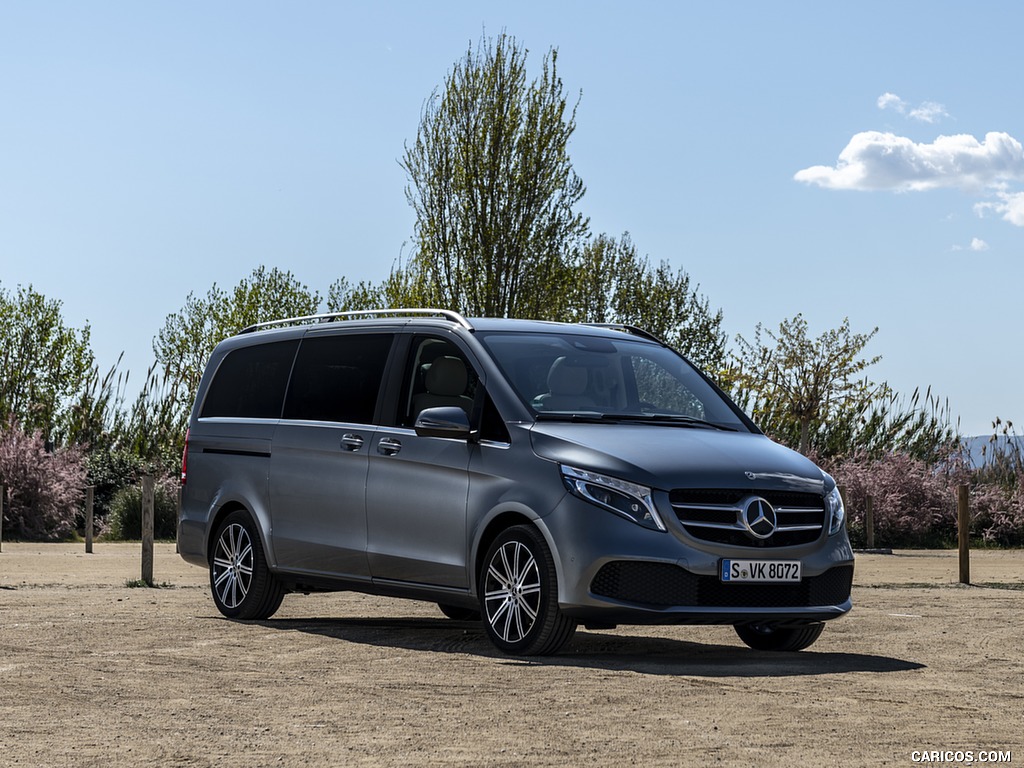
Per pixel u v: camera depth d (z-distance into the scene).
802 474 8.66
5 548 24.69
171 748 5.47
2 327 40.69
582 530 8.16
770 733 5.87
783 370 31.25
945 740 5.77
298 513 10.26
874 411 32.44
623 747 5.52
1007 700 6.89
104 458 33.94
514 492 8.54
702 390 9.88
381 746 5.53
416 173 32.16
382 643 9.20
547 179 31.95
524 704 6.59
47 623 10.03
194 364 40.16
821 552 8.54
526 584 8.48
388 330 10.04
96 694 6.79
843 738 5.78
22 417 37.47
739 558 8.21
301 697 6.76
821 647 9.28
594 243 47.91
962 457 30.77
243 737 5.71
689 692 7.00
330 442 10.02
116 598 12.45
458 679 7.41
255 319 46.41
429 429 8.96
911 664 8.34
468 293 32.00
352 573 9.77
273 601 10.67
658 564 8.08
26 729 5.86
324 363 10.47
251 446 10.82
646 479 8.17
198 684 7.15
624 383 9.48
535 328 9.73
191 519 11.34
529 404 8.87
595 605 8.09
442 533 9.03
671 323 47.12
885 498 28.70
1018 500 29.22
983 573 18.42
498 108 31.55
